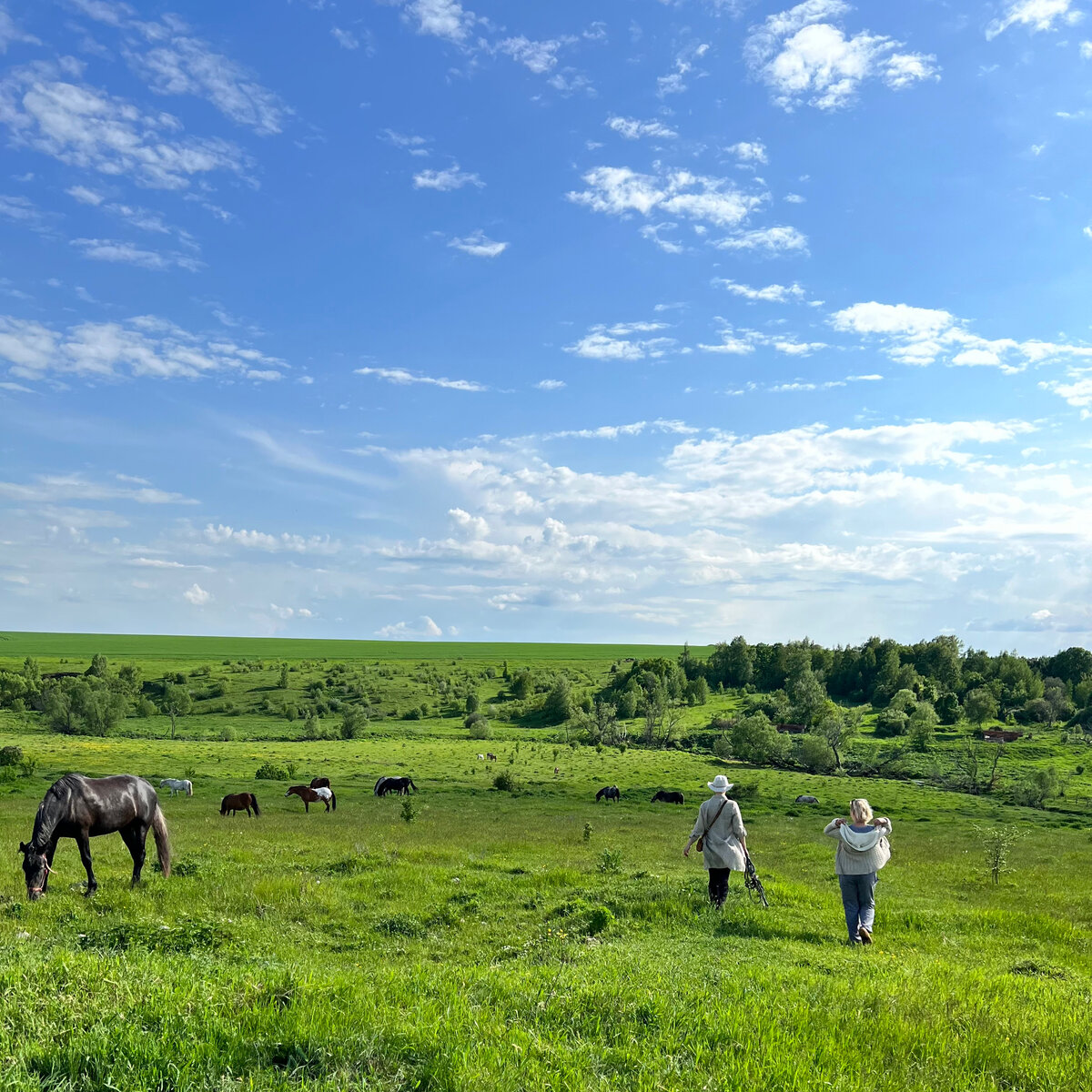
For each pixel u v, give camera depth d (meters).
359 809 49.38
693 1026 6.22
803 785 89.44
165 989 6.14
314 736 138.88
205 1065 5.02
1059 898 20.61
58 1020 5.51
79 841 14.48
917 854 33.84
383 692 197.88
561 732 152.12
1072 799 93.88
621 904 13.72
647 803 63.84
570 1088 5.00
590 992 6.88
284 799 55.62
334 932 12.20
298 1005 5.99
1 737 114.12
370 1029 5.61
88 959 6.93
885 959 9.97
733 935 11.68
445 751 113.75
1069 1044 6.56
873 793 86.19
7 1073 4.77
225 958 8.84
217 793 59.09
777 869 24.78
